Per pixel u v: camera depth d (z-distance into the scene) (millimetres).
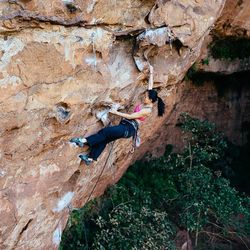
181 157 11836
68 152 6938
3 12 5160
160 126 11461
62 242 9453
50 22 5625
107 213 10461
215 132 13406
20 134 5938
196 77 12586
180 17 7445
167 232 10477
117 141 8484
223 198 11070
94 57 6406
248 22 10883
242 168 14227
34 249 7531
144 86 7777
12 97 5547
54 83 5957
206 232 11461
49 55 5734
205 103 13367
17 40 5418
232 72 12273
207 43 11328
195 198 11094
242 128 14352
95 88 6602
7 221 6465
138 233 9703
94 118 7012
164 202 11812
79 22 5926
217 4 7992
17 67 5492
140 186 11750
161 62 7945
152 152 12664
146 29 7023
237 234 11305
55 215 7680
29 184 6609
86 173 8148
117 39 6891
